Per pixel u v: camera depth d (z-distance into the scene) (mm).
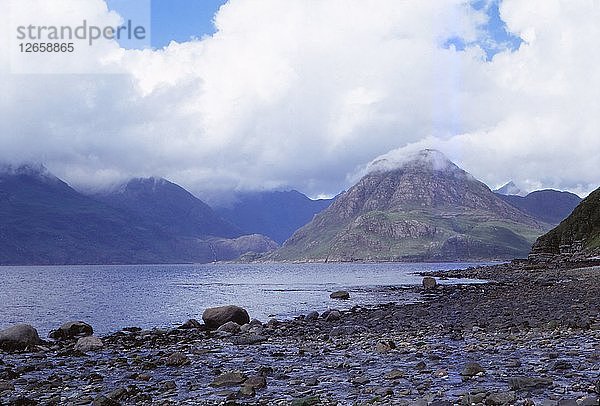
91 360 24891
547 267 122000
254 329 35875
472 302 50000
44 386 18516
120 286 117875
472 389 15086
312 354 24016
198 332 36531
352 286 102688
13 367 23188
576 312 34719
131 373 20828
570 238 160000
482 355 21094
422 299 62062
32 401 15844
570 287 61312
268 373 19469
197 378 19328
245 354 25078
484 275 120750
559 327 27875
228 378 18047
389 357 21969
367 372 18859
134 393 16703
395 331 31203
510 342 24016
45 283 137500
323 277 164625
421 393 15023
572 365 17609
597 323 28453
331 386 16750
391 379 17312
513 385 14969
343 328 34156
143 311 57125
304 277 168250
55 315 52875
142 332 36656
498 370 17688
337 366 20438
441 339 26578
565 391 14117
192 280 155000
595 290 54219
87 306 63688
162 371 21031
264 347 27484
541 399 13430
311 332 33562
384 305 53719
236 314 40406
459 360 20250
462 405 13203
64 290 101250
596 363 17984
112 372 21250
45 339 35062
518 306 42094
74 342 32250
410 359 21125
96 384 18719
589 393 13805
